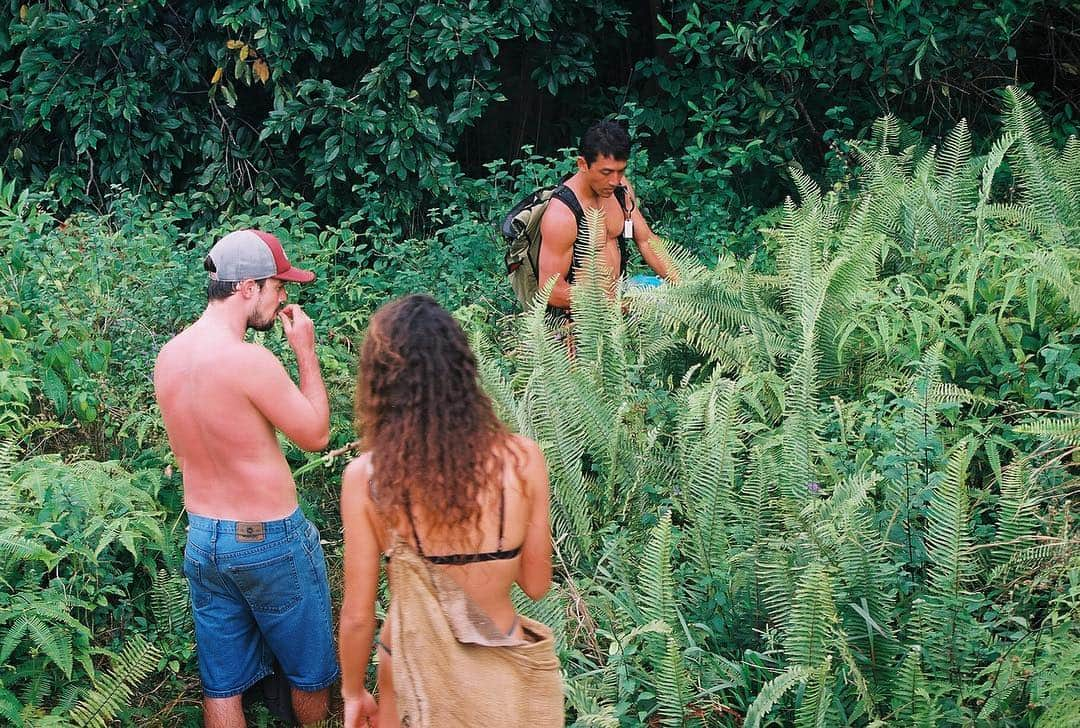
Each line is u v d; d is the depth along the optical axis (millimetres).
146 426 3902
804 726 2848
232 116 7281
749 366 4406
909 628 3062
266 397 3082
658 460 4008
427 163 6840
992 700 2785
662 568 3092
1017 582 2988
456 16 6652
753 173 7297
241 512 3125
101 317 4555
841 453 3623
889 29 6645
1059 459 3342
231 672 3287
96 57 6812
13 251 4617
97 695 3148
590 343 4414
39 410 4332
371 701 2541
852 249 4488
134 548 3383
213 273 3160
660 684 2961
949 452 3307
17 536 3154
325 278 5508
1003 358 4008
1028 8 6664
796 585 3182
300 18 6684
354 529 2365
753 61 7031
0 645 3156
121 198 6355
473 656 2303
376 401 2328
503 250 5895
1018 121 5340
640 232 4918
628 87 7836
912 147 5953
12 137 7109
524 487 2371
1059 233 4785
